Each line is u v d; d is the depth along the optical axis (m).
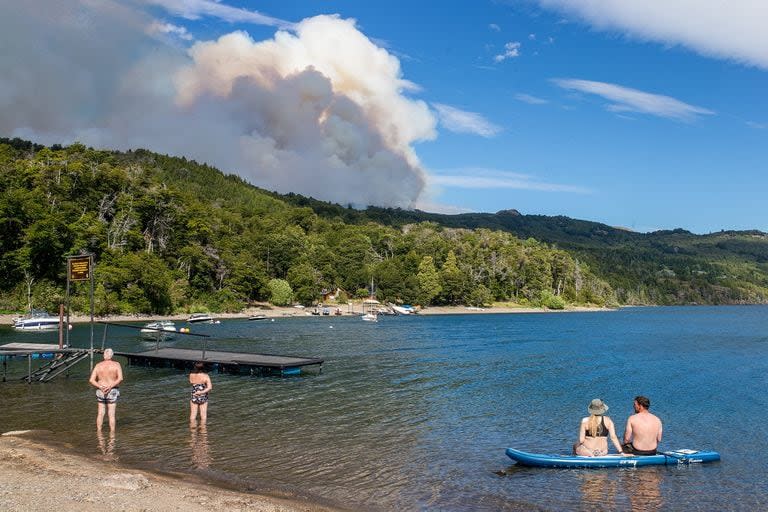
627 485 17.97
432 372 45.25
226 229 171.62
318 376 41.66
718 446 23.56
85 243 117.56
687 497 17.02
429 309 187.50
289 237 176.62
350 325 114.94
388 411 29.11
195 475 17.48
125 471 17.11
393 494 16.61
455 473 18.81
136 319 113.06
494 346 71.69
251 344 69.50
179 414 27.09
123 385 35.94
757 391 38.59
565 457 19.56
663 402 34.19
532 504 16.12
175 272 136.25
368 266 189.25
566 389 38.16
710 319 173.88
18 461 17.44
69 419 25.38
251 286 151.62
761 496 17.20
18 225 112.69
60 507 13.01
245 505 14.30
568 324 133.25
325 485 17.20
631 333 104.38
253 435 23.23
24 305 104.00
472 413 29.11
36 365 43.72
